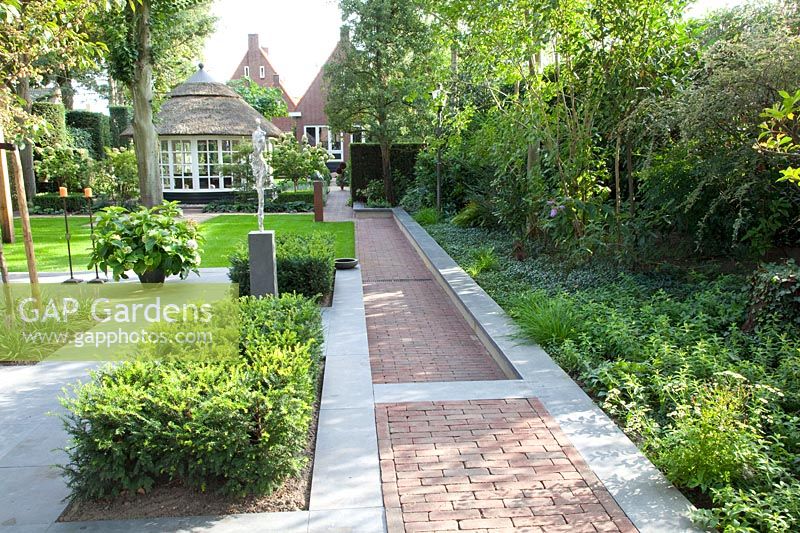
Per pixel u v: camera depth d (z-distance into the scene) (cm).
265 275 590
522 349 538
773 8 654
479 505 303
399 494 314
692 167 688
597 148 811
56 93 2473
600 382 455
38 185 2416
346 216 1922
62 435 390
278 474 317
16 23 522
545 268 868
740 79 532
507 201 1045
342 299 773
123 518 296
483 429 388
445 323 706
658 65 718
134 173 2042
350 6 1850
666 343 473
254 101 4328
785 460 322
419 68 1464
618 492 311
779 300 493
